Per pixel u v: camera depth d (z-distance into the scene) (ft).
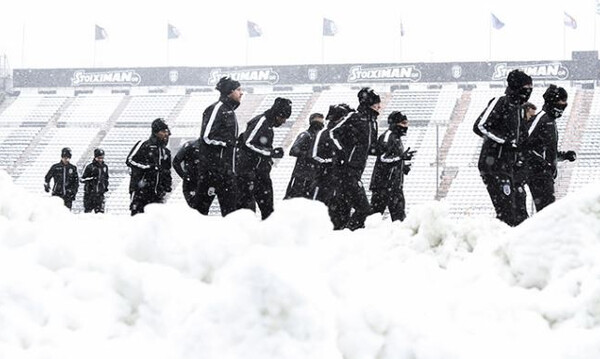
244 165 46.60
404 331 12.05
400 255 22.22
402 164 52.60
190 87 217.97
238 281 10.66
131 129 194.59
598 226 18.06
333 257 17.30
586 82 198.18
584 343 13.80
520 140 39.52
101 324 12.85
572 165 157.07
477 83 202.59
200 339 10.48
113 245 15.99
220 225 15.78
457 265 19.85
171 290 13.55
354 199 45.03
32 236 17.22
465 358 12.30
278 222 15.08
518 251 18.16
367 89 45.09
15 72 222.28
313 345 10.36
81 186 167.43
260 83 213.46
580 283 16.60
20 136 194.18
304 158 53.21
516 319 15.37
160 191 52.08
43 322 12.61
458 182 155.43
